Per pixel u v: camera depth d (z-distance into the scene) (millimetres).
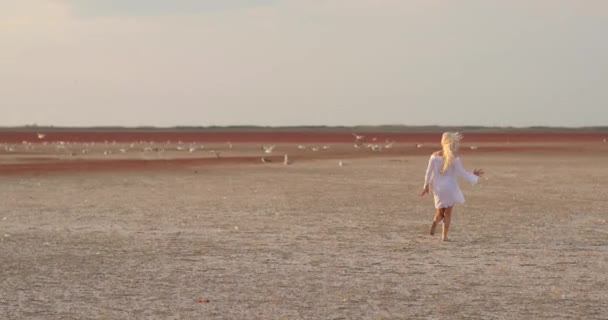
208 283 10023
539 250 12641
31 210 18844
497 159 51000
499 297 9164
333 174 33750
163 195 22953
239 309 8609
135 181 29156
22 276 10469
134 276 10477
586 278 10289
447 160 13586
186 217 17297
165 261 11633
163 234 14531
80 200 21406
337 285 9875
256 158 51469
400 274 10602
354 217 17297
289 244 13289
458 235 14391
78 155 56438
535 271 10789
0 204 20297
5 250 12656
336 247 12961
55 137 152750
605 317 8219
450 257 11977
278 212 18312
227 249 12742
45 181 29141
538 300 9000
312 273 10688
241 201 21078
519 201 21078
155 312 8469
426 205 20016
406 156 56156
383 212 18344
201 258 11891
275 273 10688
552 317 8227
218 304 8844
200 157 52969
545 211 18547
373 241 13641
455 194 13602
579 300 8992
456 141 13672
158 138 149875
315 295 9305
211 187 26094
